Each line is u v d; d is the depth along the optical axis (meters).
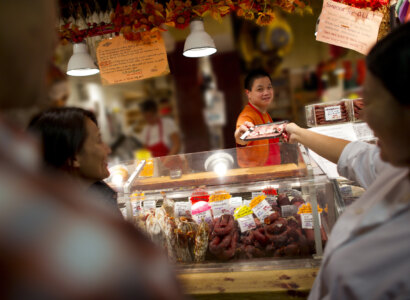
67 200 0.23
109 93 4.82
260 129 1.92
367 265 0.72
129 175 1.83
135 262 0.22
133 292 0.21
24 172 0.23
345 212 0.92
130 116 4.90
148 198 1.70
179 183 1.71
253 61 4.51
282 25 4.32
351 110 2.30
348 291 0.75
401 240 0.70
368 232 0.76
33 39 0.28
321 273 0.88
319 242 1.44
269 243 1.48
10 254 0.19
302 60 4.41
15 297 0.19
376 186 0.88
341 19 2.30
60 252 0.20
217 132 4.79
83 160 1.16
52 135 1.08
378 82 0.71
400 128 0.70
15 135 0.25
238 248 1.51
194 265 1.51
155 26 2.50
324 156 1.30
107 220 0.23
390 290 0.69
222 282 1.35
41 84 0.31
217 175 1.72
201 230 1.54
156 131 4.72
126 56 2.61
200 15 2.46
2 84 0.27
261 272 1.39
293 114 4.54
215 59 4.57
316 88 4.43
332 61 4.33
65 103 1.21
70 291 0.19
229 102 4.68
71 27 2.59
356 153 1.14
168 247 1.57
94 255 0.21
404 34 0.66
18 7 0.27
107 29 2.59
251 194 1.72
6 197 0.21
